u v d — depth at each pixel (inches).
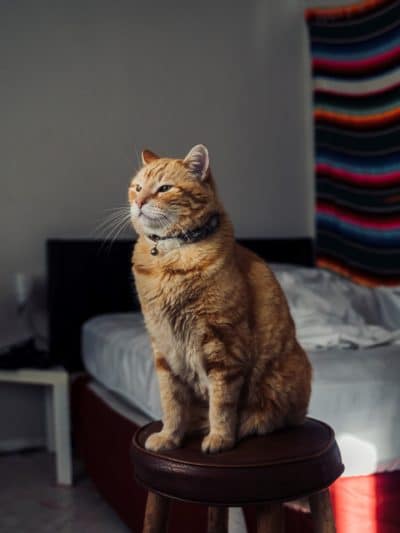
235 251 53.6
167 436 50.3
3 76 124.0
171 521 74.0
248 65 141.7
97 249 125.3
